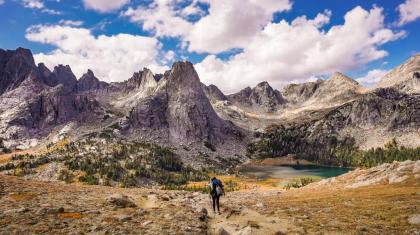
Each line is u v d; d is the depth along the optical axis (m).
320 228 22.55
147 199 37.84
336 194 55.62
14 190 32.47
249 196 72.44
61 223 19.83
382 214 27.42
